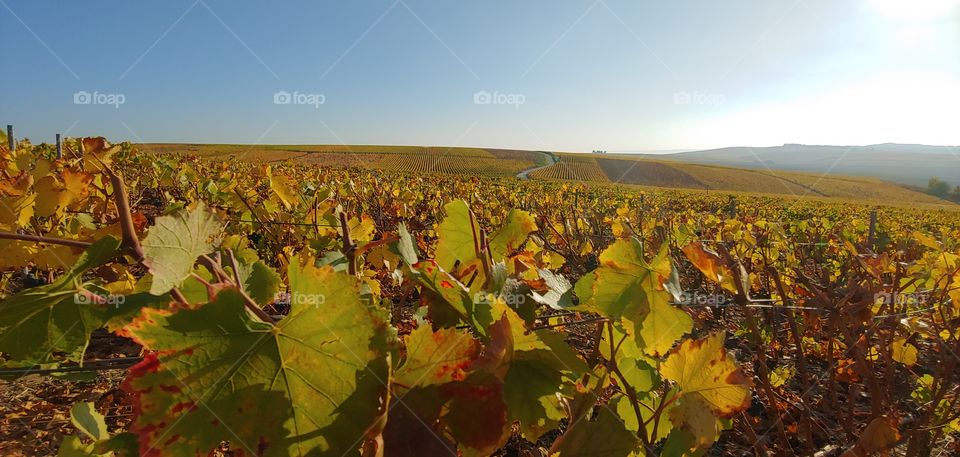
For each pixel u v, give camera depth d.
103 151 2.75
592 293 1.14
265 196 4.97
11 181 2.53
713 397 1.09
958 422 2.44
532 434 1.02
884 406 2.44
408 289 1.69
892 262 2.47
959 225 22.95
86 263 0.78
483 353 0.84
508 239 1.51
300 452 0.68
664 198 22.36
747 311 2.09
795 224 8.71
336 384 0.70
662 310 1.10
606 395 1.68
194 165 14.77
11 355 0.81
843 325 2.30
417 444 0.77
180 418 0.66
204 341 0.68
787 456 2.37
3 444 2.41
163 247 0.75
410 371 0.80
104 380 3.00
